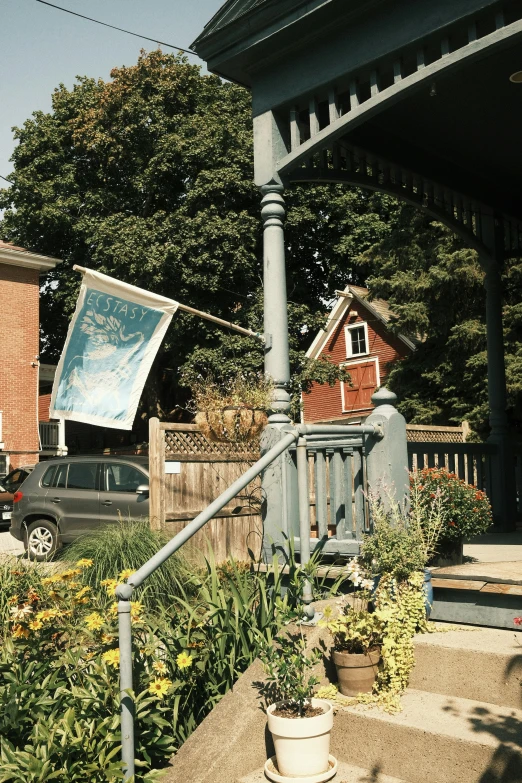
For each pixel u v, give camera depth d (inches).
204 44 241.0
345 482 206.8
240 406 236.4
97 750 135.2
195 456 358.9
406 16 207.0
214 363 997.8
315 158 264.8
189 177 1127.0
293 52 230.4
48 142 1227.9
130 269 1021.8
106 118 1145.4
